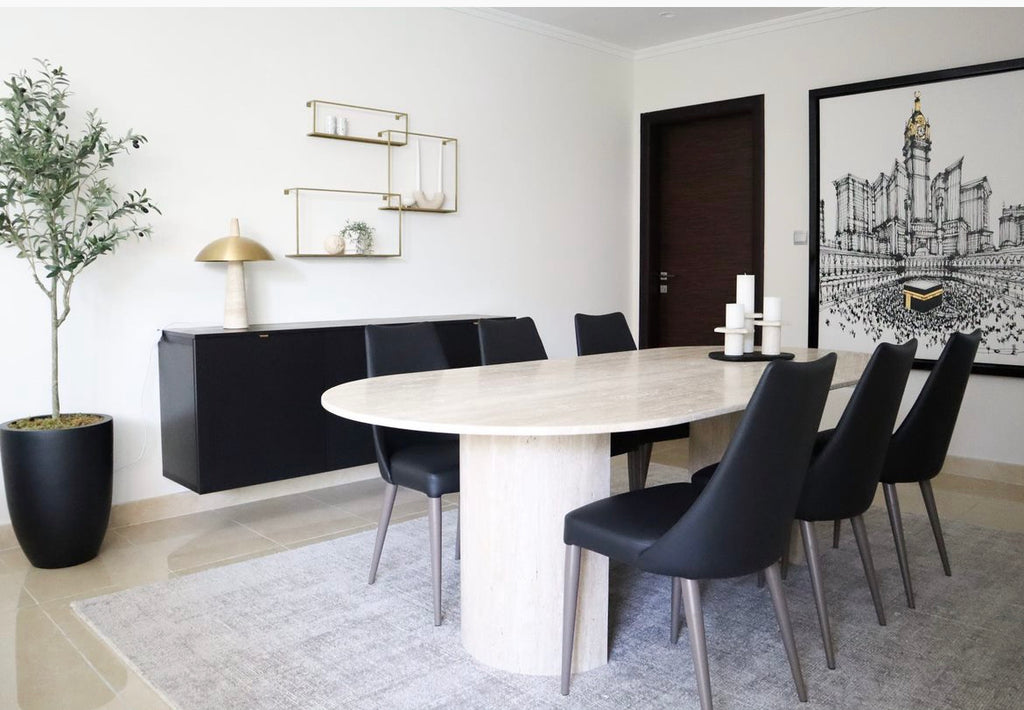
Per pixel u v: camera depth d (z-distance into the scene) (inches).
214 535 138.0
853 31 189.6
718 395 91.0
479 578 91.0
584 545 81.7
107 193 125.8
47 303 133.3
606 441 90.3
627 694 84.7
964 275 174.6
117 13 137.6
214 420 135.7
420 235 184.5
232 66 151.7
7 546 131.7
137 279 142.3
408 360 121.0
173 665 91.0
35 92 126.2
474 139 193.3
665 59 224.8
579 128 218.1
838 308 193.8
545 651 88.5
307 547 130.2
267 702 83.0
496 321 134.7
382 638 97.6
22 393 131.6
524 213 206.1
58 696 84.8
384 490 167.0
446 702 83.0
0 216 118.3
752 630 100.0
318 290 167.0
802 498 89.8
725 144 220.4
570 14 196.7
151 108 142.2
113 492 142.3
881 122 183.9
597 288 227.0
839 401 199.9
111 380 140.6
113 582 116.6
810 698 83.6
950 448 180.1
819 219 195.2
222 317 153.3
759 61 205.9
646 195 231.9
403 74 177.9
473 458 90.4
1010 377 171.2
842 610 105.9
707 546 73.4
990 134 169.3
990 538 134.9
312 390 147.8
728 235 221.6
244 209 154.9
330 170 167.2
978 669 89.7
